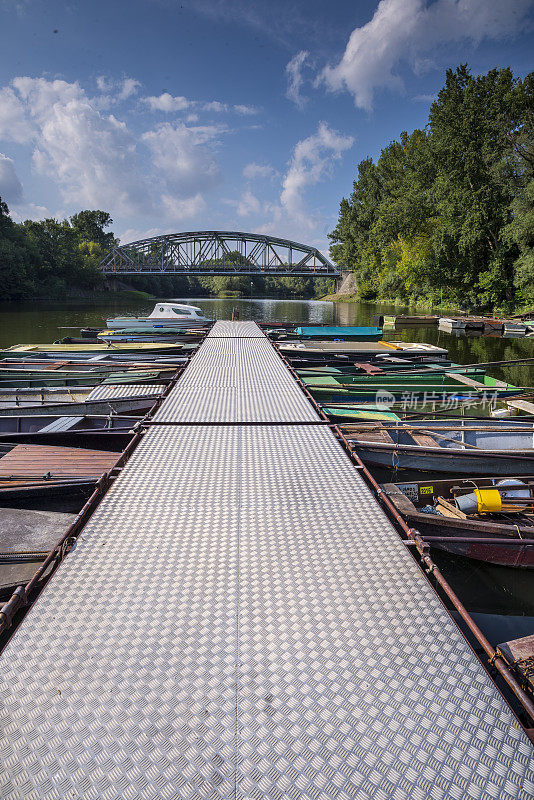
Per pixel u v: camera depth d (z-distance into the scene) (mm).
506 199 38125
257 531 3227
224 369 8703
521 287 36562
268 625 2381
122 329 18734
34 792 1630
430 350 14281
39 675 2062
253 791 1643
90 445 6949
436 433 7594
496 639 3953
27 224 73188
